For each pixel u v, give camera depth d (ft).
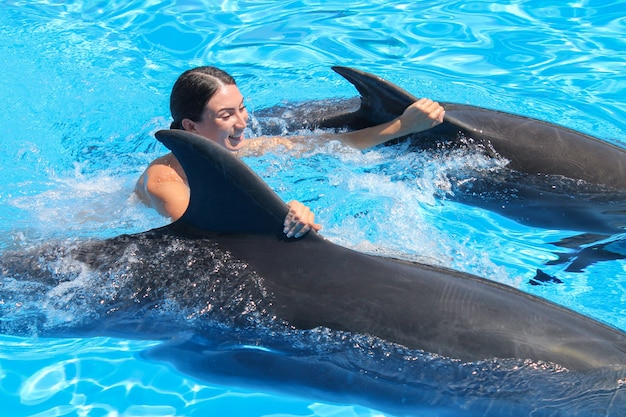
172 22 30.40
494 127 19.95
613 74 26.58
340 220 18.33
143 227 15.93
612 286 16.85
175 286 13.37
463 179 19.65
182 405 13.34
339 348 12.43
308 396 12.74
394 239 17.75
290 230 13.06
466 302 12.57
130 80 25.79
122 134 22.22
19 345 14.60
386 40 29.27
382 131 19.79
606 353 11.88
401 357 12.15
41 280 14.07
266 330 12.78
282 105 22.13
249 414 13.24
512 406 11.46
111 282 13.69
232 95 16.70
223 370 13.10
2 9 30.89
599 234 18.78
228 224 13.44
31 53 27.25
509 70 27.04
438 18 30.91
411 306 12.50
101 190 18.66
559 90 25.66
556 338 12.07
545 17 30.78
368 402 12.34
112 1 32.04
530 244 18.63
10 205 17.66
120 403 13.43
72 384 13.79
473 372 11.82
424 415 11.93
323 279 12.88
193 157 12.67
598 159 19.22
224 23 30.50
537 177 19.22
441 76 26.50
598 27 29.81
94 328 13.57
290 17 31.14
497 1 32.22
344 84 25.63
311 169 19.84
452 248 18.04
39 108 23.61
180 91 16.71
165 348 13.43
